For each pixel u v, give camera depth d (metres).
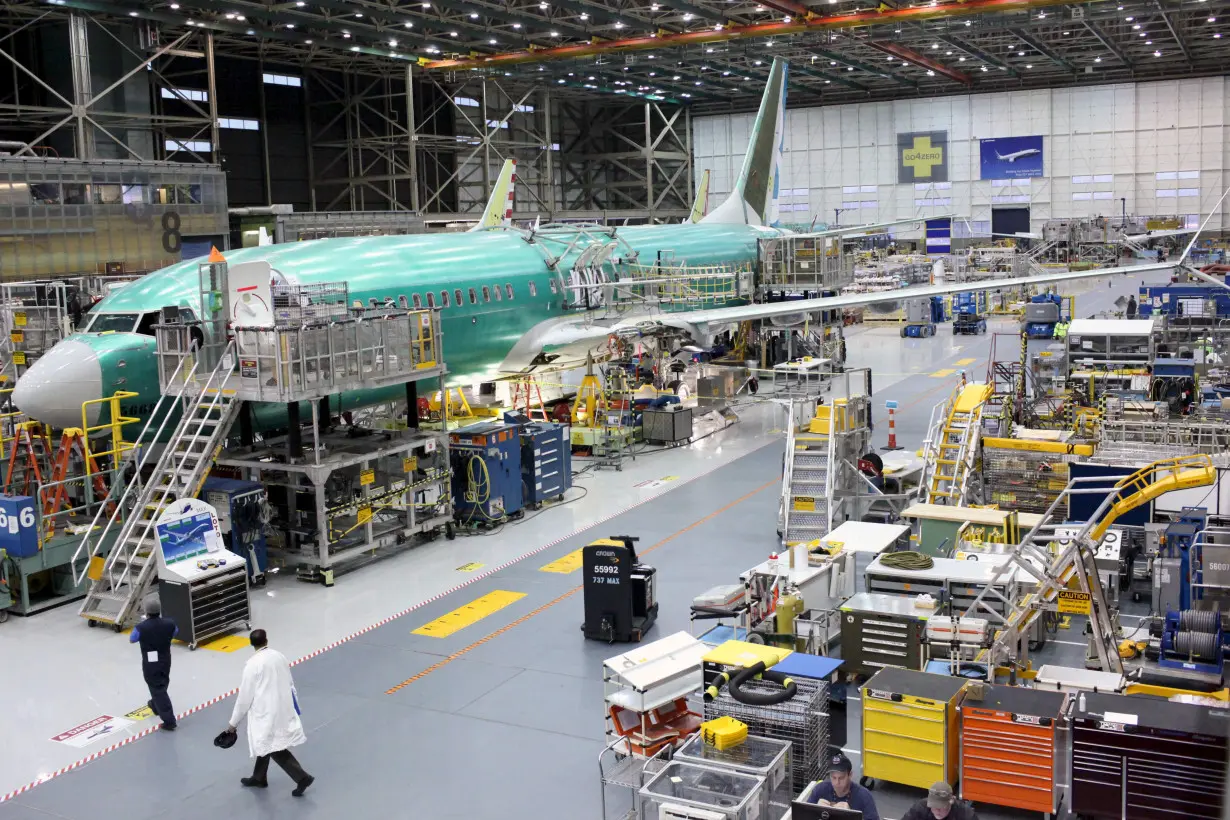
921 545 20.98
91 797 13.87
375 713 16.12
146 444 24.05
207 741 15.44
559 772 14.12
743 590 18.16
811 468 23.97
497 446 25.81
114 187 47.72
